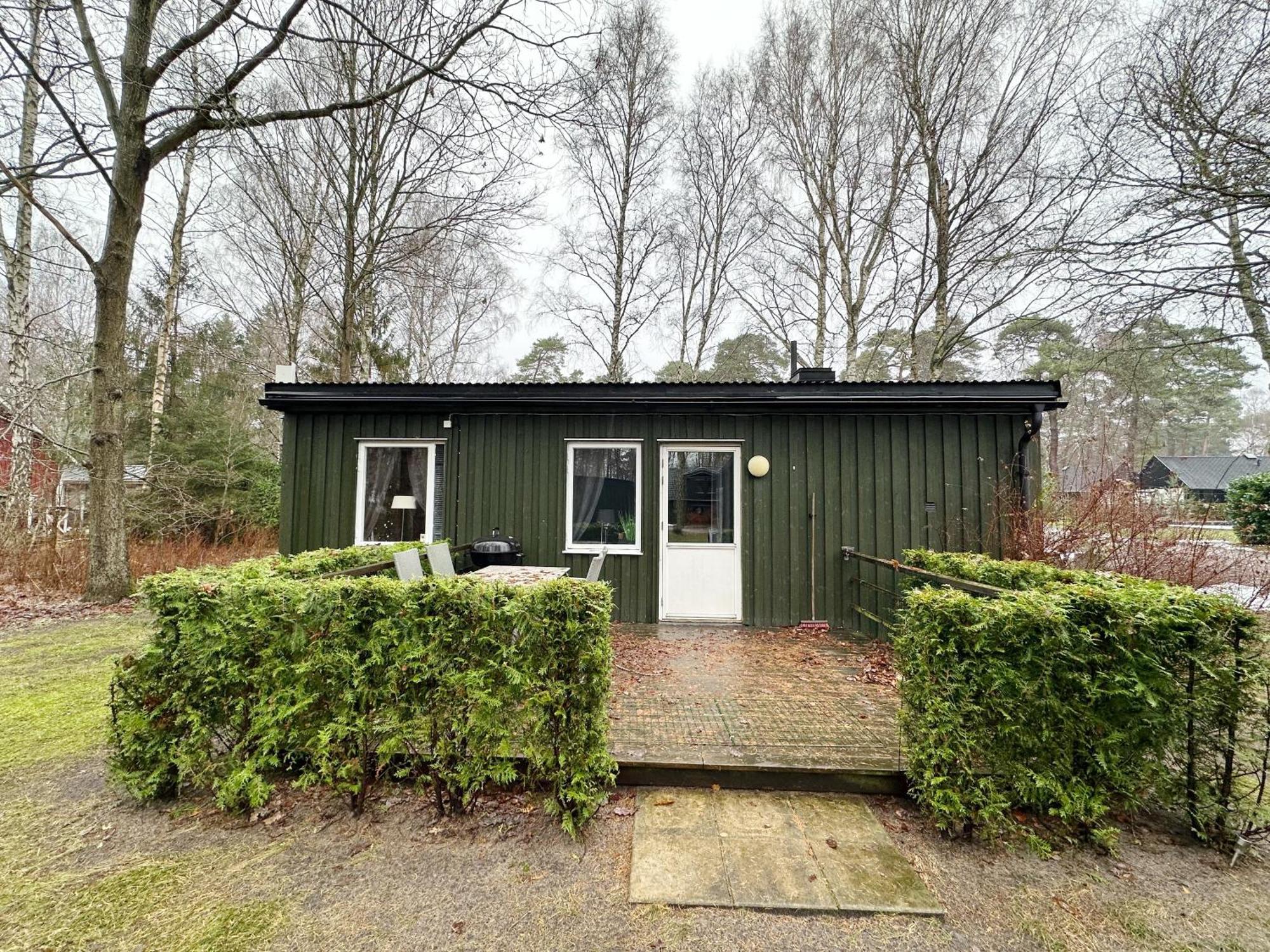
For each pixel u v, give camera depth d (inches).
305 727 100.3
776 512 243.0
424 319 710.5
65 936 71.6
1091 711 93.6
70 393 528.7
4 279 424.2
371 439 255.6
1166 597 97.4
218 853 89.4
